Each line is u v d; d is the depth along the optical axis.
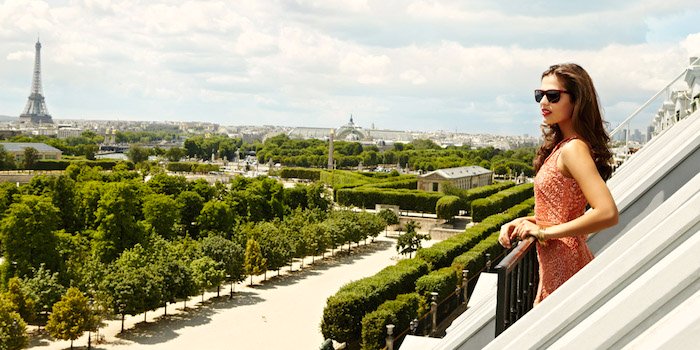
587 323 4.44
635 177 11.45
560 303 5.22
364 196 156.25
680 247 4.12
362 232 113.25
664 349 3.43
